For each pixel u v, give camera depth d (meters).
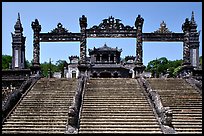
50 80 35.72
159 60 108.00
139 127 24.50
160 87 33.91
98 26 42.16
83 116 26.34
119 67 74.94
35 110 27.62
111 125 24.88
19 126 24.80
